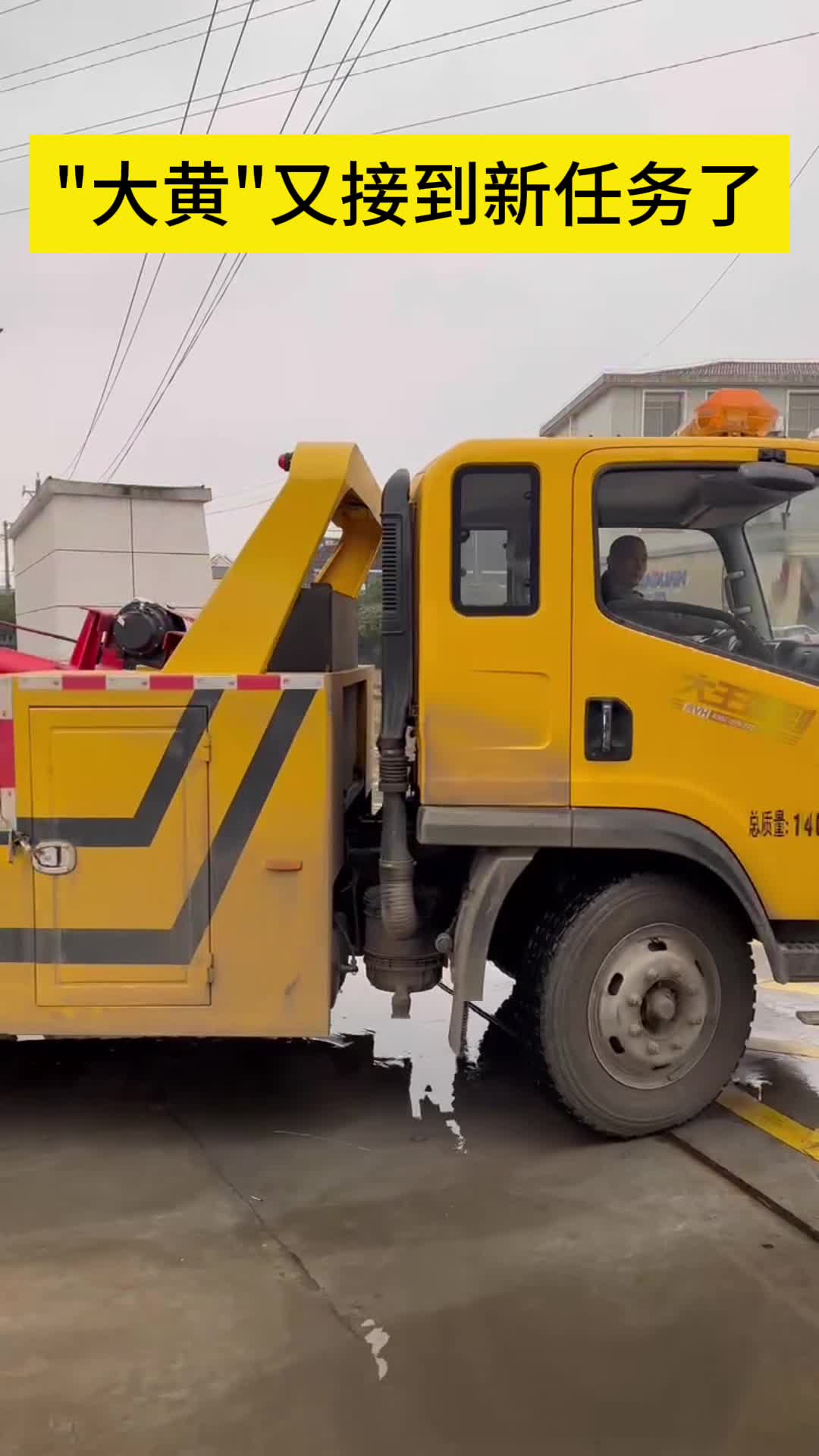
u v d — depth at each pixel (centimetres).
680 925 354
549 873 377
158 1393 235
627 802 344
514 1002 397
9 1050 459
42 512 1805
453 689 342
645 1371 242
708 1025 361
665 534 348
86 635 439
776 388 2083
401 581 355
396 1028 484
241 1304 268
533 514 341
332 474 357
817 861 350
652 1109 357
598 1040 351
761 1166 340
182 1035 352
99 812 346
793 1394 235
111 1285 277
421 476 354
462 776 344
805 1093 404
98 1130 377
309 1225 309
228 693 344
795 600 355
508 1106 397
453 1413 229
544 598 341
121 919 348
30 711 344
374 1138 368
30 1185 334
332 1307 267
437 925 376
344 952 377
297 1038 466
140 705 344
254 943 349
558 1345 251
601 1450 218
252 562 355
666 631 348
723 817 346
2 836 346
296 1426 224
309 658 377
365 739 457
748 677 346
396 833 357
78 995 350
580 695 343
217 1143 366
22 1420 226
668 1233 302
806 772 349
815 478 350
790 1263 287
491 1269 284
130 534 1741
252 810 346
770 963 347
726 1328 258
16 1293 273
